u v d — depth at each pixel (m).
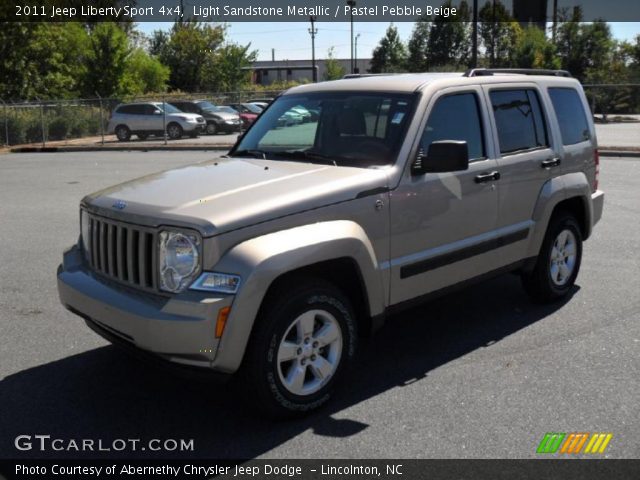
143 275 3.74
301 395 3.89
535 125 5.64
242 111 34.38
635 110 33.91
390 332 5.40
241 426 3.87
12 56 37.22
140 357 3.81
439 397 4.20
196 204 3.75
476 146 5.02
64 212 10.92
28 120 29.28
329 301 3.95
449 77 5.03
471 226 4.92
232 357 3.51
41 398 4.23
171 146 25.14
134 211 3.80
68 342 5.17
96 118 32.88
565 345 5.04
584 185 6.03
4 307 6.00
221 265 3.51
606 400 4.12
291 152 4.85
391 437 3.72
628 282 6.66
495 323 5.56
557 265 5.97
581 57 52.19
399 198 4.34
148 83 50.56
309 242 3.73
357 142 4.63
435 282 4.71
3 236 9.03
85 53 42.91
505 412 3.99
